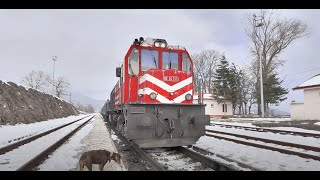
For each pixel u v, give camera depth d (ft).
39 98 124.36
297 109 95.91
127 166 23.89
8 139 43.11
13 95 91.61
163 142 29.84
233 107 185.68
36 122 91.81
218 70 172.86
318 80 90.99
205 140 40.52
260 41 150.71
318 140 40.40
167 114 30.55
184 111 31.30
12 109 81.15
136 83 33.78
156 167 22.13
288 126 68.18
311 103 90.79
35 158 25.30
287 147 34.04
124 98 33.50
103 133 53.06
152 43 34.81
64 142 41.32
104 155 21.63
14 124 74.28
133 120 28.94
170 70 32.42
